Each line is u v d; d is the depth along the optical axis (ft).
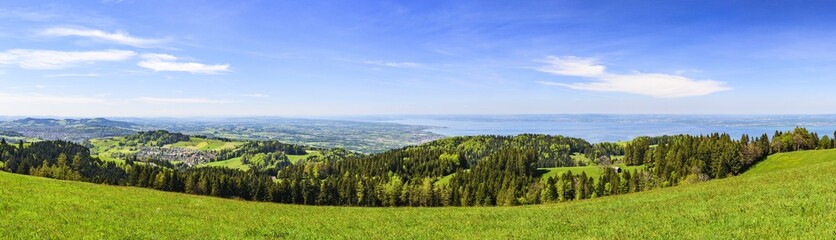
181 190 422.00
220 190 406.21
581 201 161.99
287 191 418.72
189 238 91.76
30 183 149.28
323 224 115.55
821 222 67.51
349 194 421.59
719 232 71.31
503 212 133.80
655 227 83.10
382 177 596.70
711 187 145.89
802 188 103.24
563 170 560.61
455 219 122.01
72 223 96.27
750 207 88.33
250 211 141.08
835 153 336.90
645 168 485.15
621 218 100.17
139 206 130.82
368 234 100.32
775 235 64.59
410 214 137.39
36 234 84.23
